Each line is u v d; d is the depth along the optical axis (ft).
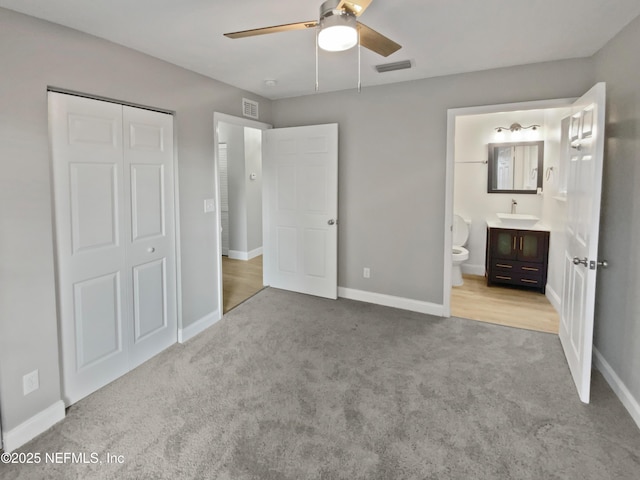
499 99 10.15
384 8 6.47
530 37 7.84
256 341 10.10
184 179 9.80
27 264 6.28
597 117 6.79
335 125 12.43
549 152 14.17
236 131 19.31
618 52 7.64
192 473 5.60
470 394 7.59
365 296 13.12
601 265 7.37
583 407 7.13
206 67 9.55
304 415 6.95
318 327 11.00
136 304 8.68
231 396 7.57
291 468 5.69
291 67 9.68
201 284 10.73
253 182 20.17
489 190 16.21
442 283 11.69
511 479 5.46
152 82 8.64
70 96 6.94
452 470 5.64
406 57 9.11
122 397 7.54
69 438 6.36
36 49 6.30
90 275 7.54
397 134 11.77
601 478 5.47
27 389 6.33
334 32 5.43
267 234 14.51
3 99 5.85
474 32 7.55
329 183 12.84
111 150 7.78
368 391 7.72
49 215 6.57
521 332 10.61
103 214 7.72
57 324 6.95
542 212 15.08
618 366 7.54
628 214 7.23
